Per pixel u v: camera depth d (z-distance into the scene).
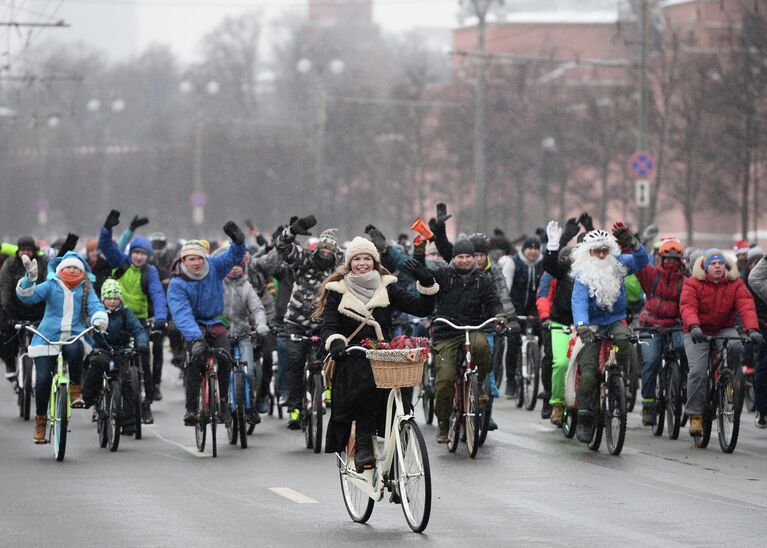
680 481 36.91
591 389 43.28
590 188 187.50
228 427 45.88
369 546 27.42
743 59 142.50
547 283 47.75
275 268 51.12
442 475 37.97
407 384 28.17
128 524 30.05
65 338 43.50
